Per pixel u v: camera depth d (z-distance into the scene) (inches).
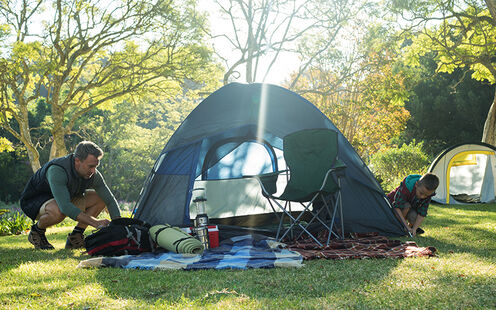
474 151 395.2
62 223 356.8
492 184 396.2
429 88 1027.9
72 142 1291.8
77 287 100.8
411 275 104.9
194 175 198.7
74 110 1321.4
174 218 193.5
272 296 90.9
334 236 179.2
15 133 639.1
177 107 1322.6
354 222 190.5
